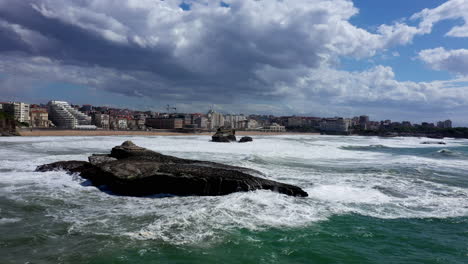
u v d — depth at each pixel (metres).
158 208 11.88
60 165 20.08
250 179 14.99
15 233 8.84
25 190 14.57
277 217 10.84
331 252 7.96
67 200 13.02
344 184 17.25
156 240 8.41
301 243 8.50
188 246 8.03
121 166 16.19
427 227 10.17
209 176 14.86
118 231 9.09
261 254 7.68
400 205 12.95
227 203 12.50
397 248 8.38
